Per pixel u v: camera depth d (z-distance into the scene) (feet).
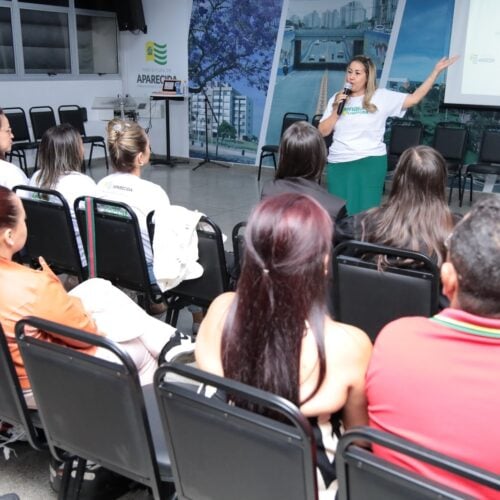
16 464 6.54
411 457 3.10
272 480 3.67
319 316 3.74
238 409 3.62
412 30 21.26
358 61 11.61
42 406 4.85
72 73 26.91
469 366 3.17
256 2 24.31
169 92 26.50
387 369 3.40
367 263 6.50
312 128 7.92
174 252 7.76
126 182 8.93
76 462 5.78
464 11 19.88
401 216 6.44
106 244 8.76
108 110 27.53
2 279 5.21
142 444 4.38
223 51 25.77
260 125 25.67
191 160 28.14
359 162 12.08
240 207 19.44
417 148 6.50
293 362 3.67
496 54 19.53
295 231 3.59
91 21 27.27
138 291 8.95
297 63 24.08
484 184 21.25
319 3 22.93
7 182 9.77
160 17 27.14
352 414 4.04
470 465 2.93
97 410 4.47
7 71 24.38
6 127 9.91
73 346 5.44
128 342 6.09
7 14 23.93
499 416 3.08
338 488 3.43
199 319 10.06
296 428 3.42
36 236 9.45
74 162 9.59
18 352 5.21
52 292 5.29
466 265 3.17
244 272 3.75
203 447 3.91
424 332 3.36
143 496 5.97
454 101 20.79
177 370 3.78
